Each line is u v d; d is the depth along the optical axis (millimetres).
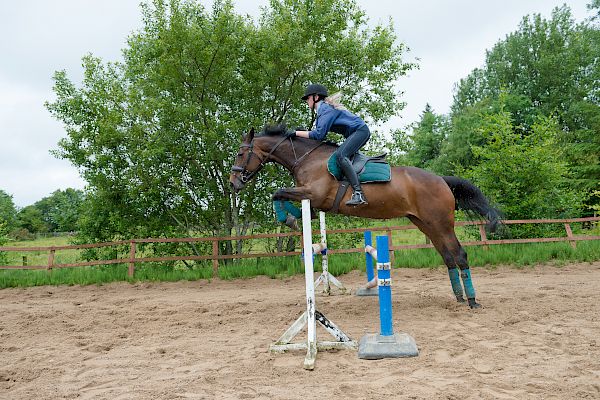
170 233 12305
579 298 7121
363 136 6238
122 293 10016
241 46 11820
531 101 37406
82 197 13812
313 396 3664
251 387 3955
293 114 12539
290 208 6453
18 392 4078
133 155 11922
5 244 17000
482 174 14094
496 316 6195
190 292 9859
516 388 3689
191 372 4457
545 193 13789
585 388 3633
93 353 5320
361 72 12109
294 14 12109
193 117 11820
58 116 12297
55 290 10586
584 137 25266
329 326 5066
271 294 9055
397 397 3539
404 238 23125
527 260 11344
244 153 6828
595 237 12211
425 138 39344
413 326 5855
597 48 34719
